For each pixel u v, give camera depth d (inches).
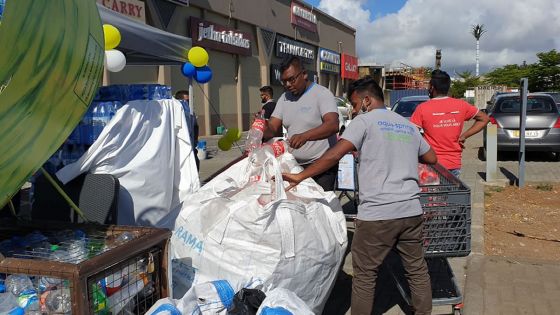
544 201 297.6
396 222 128.3
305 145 162.1
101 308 91.1
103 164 138.5
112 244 100.8
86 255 96.4
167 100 153.1
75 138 146.2
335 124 153.9
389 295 169.2
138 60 262.5
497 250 211.3
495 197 308.8
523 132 329.1
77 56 97.3
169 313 94.9
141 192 141.9
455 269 187.2
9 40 77.3
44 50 86.4
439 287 168.7
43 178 142.9
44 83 87.9
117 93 160.2
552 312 152.7
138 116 140.8
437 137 190.7
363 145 130.5
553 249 212.8
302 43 1227.2
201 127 805.2
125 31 197.2
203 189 139.3
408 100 509.4
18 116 83.0
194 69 254.4
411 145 133.0
